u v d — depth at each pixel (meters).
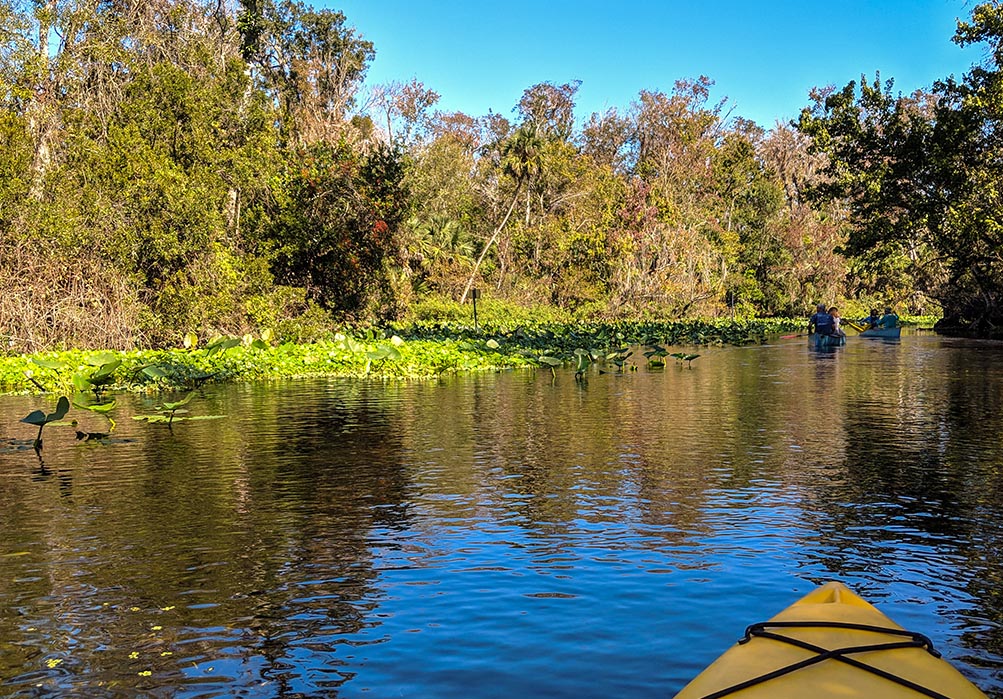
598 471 7.45
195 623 4.06
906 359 21.58
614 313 45.06
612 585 4.50
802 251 56.75
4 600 4.39
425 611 4.17
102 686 3.42
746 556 4.99
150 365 15.34
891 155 33.16
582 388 14.84
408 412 11.59
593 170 51.47
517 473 7.40
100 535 5.57
